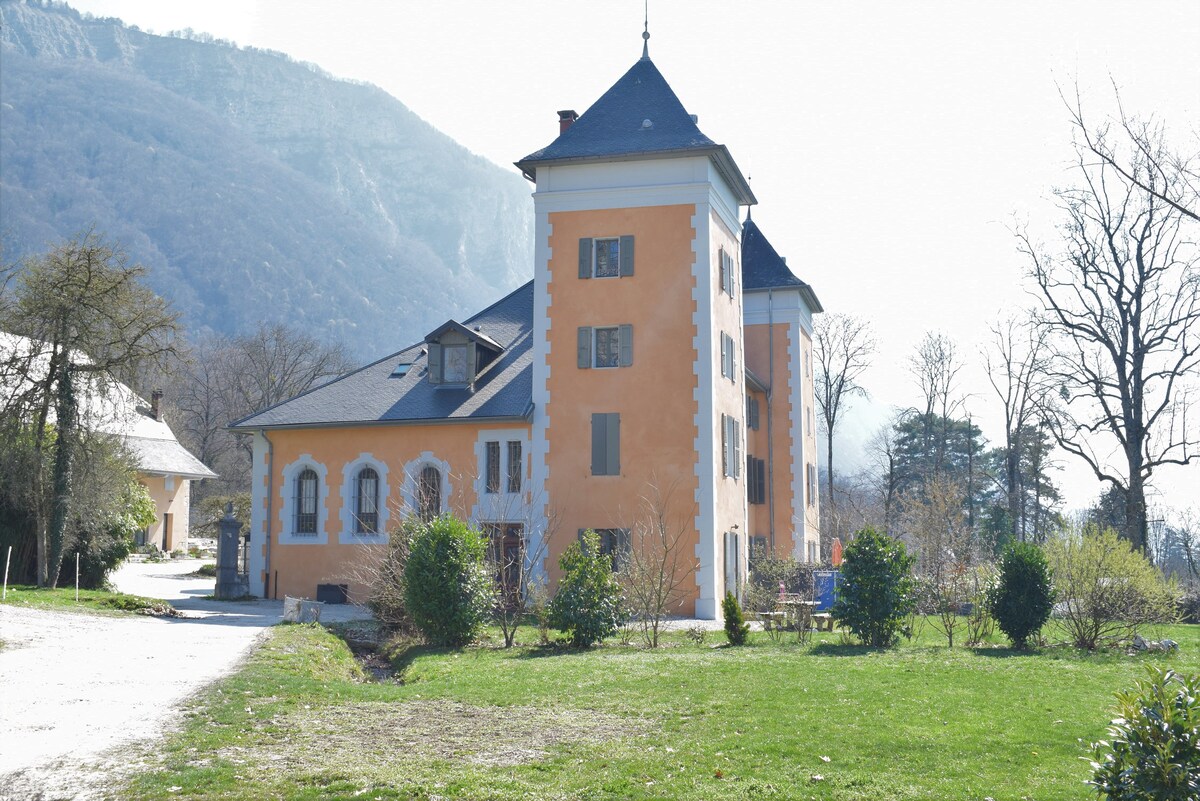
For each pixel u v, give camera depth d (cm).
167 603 2750
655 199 3039
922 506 3875
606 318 3038
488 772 1004
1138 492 3641
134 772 983
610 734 1171
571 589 2048
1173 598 2173
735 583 3177
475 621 2070
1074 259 3694
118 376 3100
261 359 8212
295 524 3294
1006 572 2006
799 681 1501
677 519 2920
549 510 2989
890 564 2006
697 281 2995
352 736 1165
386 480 3189
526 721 1250
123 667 1603
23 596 2553
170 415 8088
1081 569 2023
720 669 1633
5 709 1252
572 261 3077
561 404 3033
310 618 2377
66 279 2966
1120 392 3650
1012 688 1438
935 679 1519
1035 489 5634
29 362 3005
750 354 4372
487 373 3341
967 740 1112
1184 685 742
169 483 6200
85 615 2358
